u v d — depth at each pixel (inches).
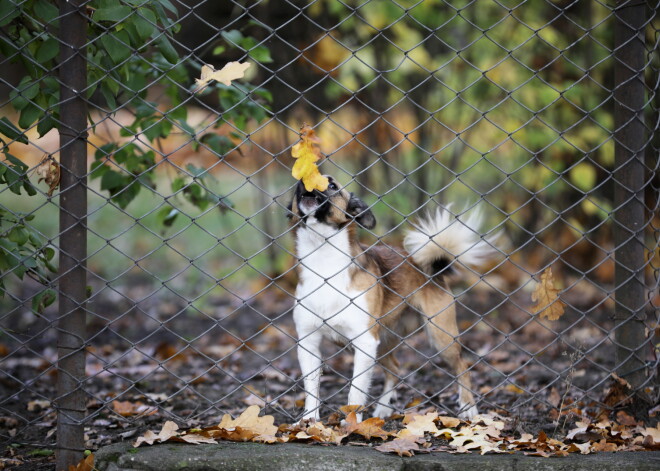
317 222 243.9
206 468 179.9
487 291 509.0
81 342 187.0
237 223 693.9
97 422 238.4
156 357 379.9
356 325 245.1
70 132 181.0
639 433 213.9
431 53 488.7
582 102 478.0
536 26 455.2
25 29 215.2
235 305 516.1
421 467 184.2
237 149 254.4
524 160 506.0
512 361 358.0
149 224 697.6
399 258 288.8
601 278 539.5
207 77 188.7
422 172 513.0
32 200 718.5
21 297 513.3
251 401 278.2
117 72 203.6
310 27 498.0
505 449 198.5
